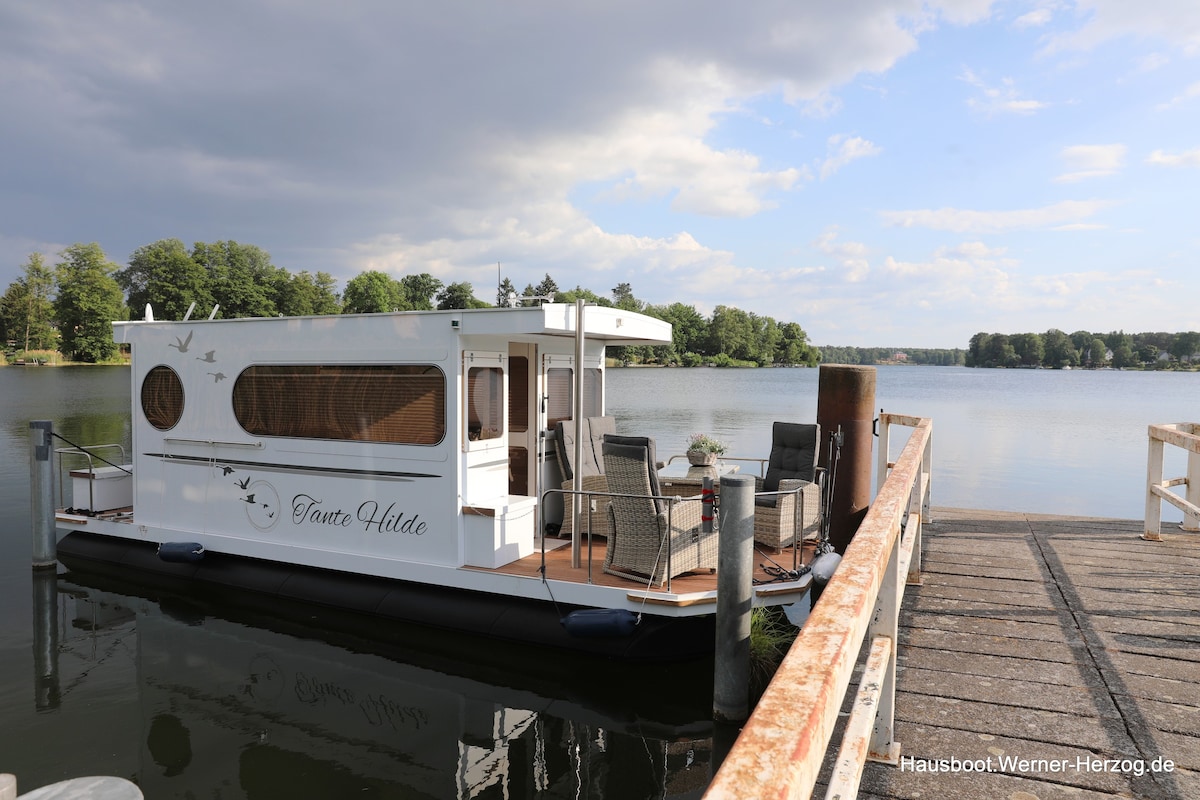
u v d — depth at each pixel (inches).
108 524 315.6
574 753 182.4
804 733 33.0
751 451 751.1
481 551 237.5
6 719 199.5
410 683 221.6
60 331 3129.9
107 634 259.0
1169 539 235.5
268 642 252.5
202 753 181.9
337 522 262.2
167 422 301.0
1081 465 772.0
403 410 247.0
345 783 168.6
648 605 208.8
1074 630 154.3
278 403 272.7
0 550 367.2
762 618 231.6
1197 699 123.3
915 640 149.5
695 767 175.8
